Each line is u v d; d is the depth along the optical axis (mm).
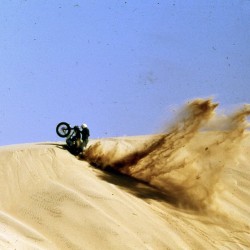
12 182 55281
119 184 60500
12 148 61625
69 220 51312
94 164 63812
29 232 49000
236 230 60625
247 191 69312
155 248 51094
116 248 49375
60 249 48531
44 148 60625
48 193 54125
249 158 75625
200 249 54000
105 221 51562
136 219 53688
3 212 51594
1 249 43281
